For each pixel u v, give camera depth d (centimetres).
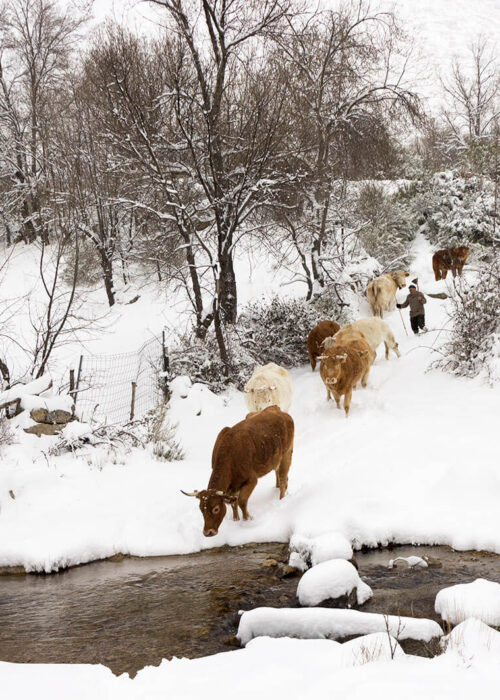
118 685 414
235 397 1554
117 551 771
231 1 1667
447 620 528
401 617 514
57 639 545
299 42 1906
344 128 2055
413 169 3020
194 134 1741
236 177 1722
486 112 4344
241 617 538
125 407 1507
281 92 1720
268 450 820
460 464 842
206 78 1716
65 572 725
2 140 3028
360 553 727
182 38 1684
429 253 2586
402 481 840
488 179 2738
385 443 988
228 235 1616
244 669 429
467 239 2534
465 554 701
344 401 1243
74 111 2327
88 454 1031
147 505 857
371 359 1386
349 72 2048
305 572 660
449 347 1409
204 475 990
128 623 573
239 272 2498
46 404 1105
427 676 388
